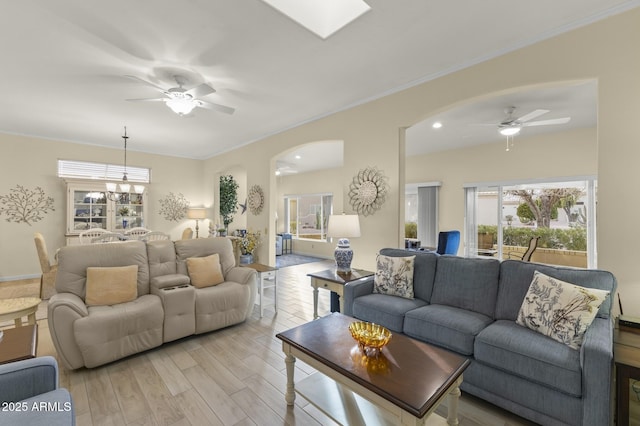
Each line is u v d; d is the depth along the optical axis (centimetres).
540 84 243
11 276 527
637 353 160
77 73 298
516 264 237
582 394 155
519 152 534
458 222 613
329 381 205
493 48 258
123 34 234
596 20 216
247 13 211
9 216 527
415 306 257
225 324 316
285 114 427
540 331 193
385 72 301
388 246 348
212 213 746
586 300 180
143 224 647
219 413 188
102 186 587
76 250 281
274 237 548
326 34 238
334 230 332
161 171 711
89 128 502
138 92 346
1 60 273
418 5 203
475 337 200
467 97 282
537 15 215
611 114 211
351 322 219
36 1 196
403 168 343
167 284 298
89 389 211
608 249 212
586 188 479
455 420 162
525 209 538
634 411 163
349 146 392
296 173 944
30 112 419
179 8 204
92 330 232
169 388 213
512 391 179
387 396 133
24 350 153
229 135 548
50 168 566
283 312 377
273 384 220
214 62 279
